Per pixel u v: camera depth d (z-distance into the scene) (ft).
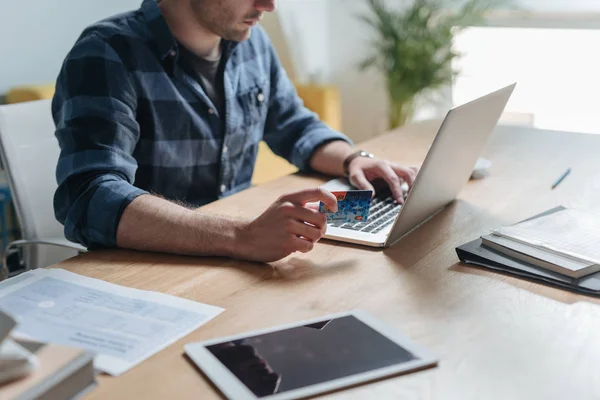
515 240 3.81
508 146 6.31
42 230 6.13
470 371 2.71
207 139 5.60
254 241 3.79
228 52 5.71
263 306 3.26
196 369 2.72
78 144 4.50
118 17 5.23
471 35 12.76
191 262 3.81
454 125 3.85
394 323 3.10
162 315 3.16
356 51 14.03
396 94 12.50
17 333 2.95
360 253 3.93
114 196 4.09
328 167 5.51
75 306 3.24
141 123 5.21
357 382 2.60
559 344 2.92
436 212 4.61
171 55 5.26
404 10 13.19
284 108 6.26
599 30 11.54
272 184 5.32
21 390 2.17
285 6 12.49
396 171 5.09
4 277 5.77
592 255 3.59
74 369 2.34
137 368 2.72
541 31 12.09
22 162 6.00
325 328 3.01
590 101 12.00
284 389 2.55
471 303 3.30
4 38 9.01
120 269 3.70
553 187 5.12
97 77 4.80
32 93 8.48
